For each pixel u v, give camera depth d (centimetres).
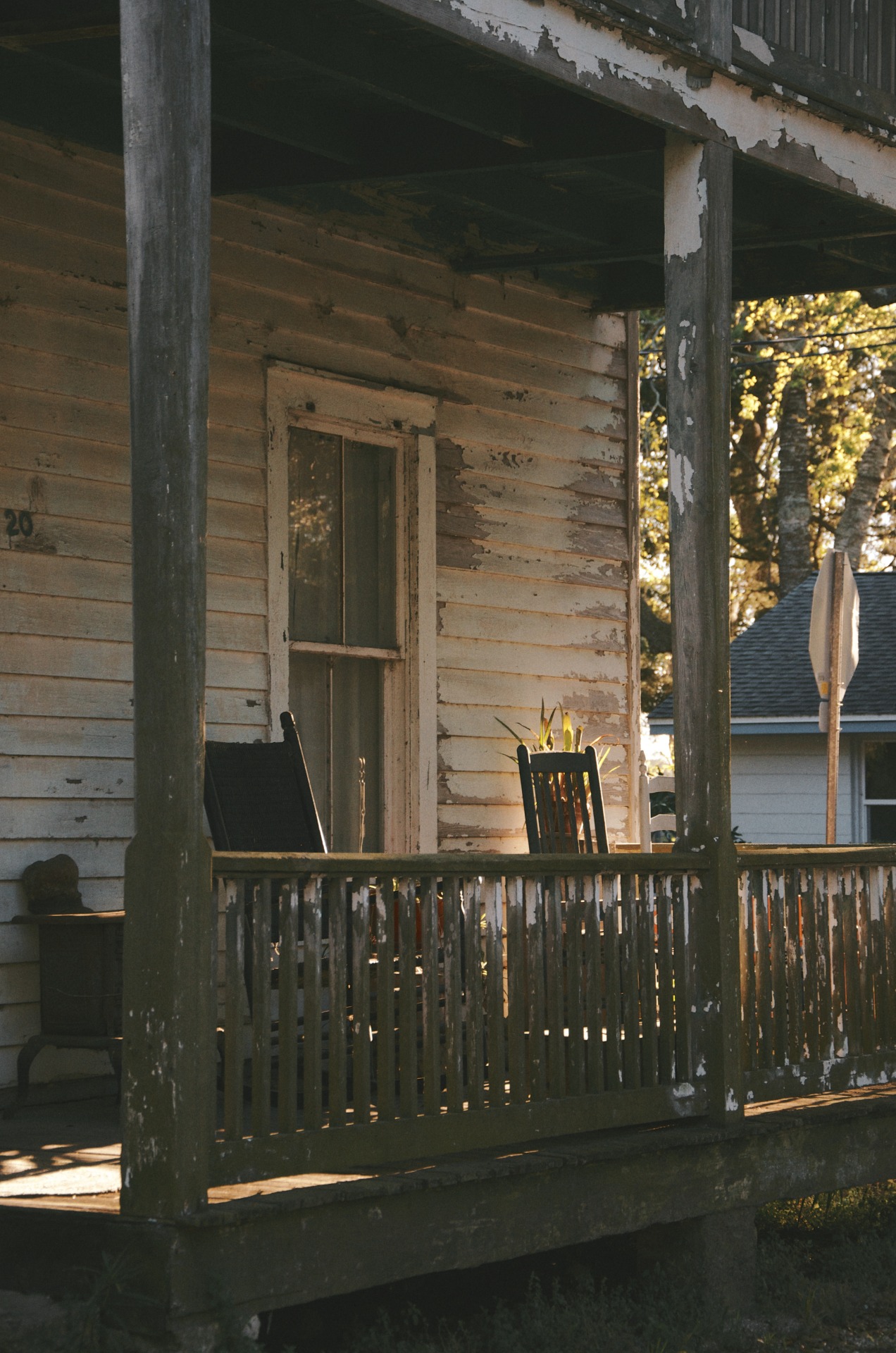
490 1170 474
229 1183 410
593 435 891
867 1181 627
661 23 551
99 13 517
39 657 630
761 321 2556
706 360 565
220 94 602
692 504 565
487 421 829
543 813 734
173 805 399
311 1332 508
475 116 611
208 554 693
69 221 646
